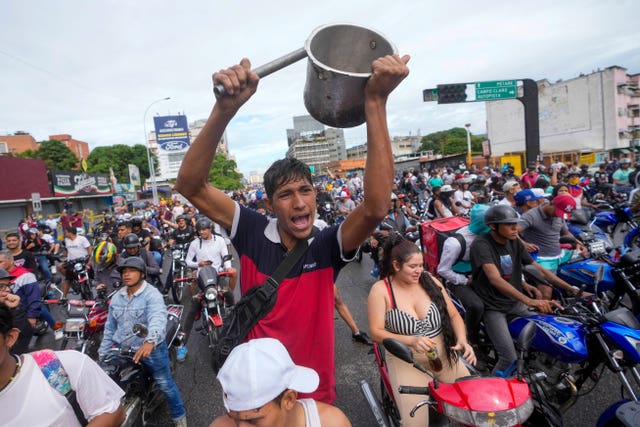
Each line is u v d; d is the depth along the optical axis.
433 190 8.71
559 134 49.34
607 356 2.54
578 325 2.70
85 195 35.16
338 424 1.45
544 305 2.86
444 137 118.88
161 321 3.11
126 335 3.19
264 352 1.30
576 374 2.88
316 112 1.35
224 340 1.60
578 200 7.80
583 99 46.59
